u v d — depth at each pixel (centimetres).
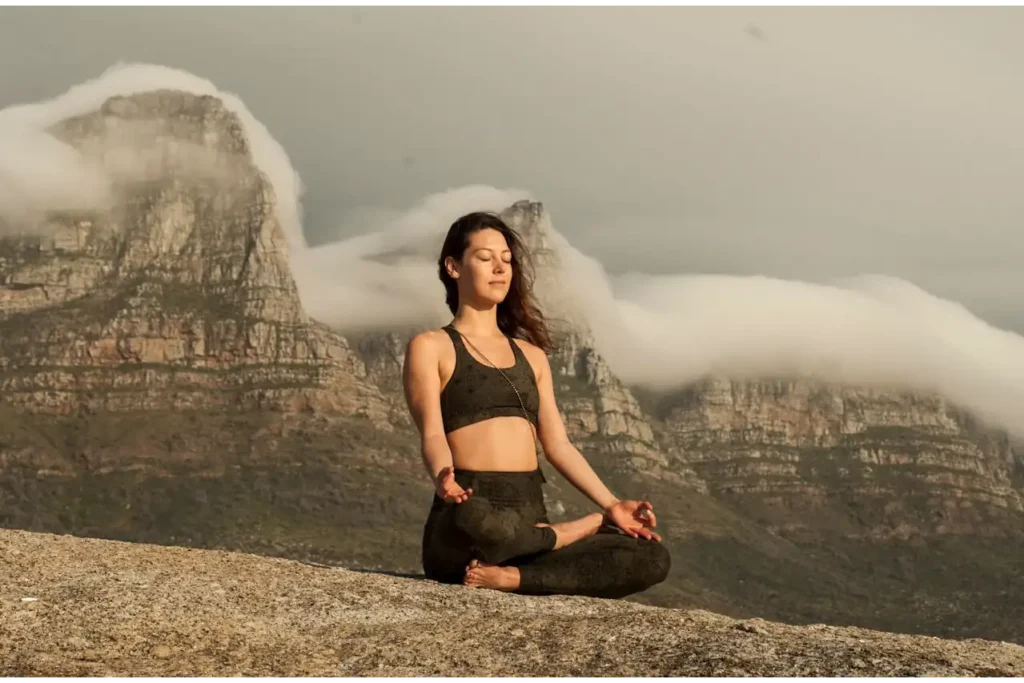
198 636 712
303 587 873
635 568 955
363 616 799
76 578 852
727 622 777
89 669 625
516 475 1009
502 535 939
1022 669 662
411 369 1023
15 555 908
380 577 940
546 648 680
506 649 684
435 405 1012
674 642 675
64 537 1009
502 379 1027
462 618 797
